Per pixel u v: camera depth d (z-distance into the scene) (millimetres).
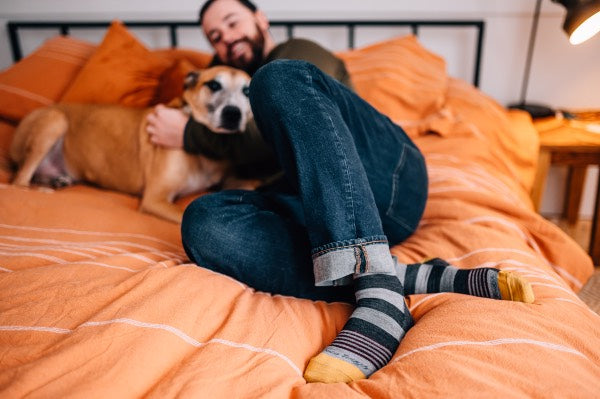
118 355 642
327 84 869
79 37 2428
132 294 780
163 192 1516
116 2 2359
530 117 1993
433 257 1024
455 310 758
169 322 717
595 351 699
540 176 1771
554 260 1162
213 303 794
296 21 2283
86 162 1743
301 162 771
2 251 1003
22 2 2385
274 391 604
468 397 573
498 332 697
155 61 1970
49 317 740
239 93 1477
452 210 1201
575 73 2180
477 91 1989
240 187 1564
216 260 902
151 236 1193
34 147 1705
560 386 598
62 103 1834
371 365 692
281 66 834
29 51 2473
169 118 1461
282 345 717
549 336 706
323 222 751
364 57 1989
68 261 983
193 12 2355
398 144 1007
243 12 1569
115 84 1891
